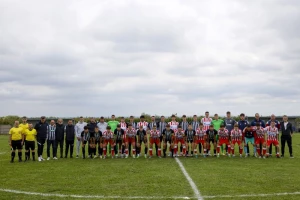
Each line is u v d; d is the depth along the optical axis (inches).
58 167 567.5
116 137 725.3
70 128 733.9
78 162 640.4
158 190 374.6
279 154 753.6
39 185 409.7
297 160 651.5
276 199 331.6
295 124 2306.8
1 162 652.1
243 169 525.0
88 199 338.0
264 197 339.9
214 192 362.9
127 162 631.2
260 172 494.6
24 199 339.0
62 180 442.0
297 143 1144.8
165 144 730.2
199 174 477.1
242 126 751.1
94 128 737.6
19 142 661.3
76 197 346.3
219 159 673.6
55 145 713.0
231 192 362.6
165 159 679.7
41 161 665.6
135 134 727.7
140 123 768.3
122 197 343.9
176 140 735.7
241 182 417.1
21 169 547.8
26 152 681.6
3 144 1193.4
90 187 394.9
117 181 430.0
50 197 347.6
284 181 423.5
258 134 712.4
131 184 409.4
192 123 782.5
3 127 2290.8
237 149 939.3
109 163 618.5
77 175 480.7
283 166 561.3
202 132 728.3
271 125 708.0
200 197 340.8
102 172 506.9
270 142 707.4
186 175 468.1
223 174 476.7
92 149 726.5
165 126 767.7
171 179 438.9
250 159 672.4
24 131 676.1
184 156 737.0
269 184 404.8
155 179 440.1
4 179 453.1
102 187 394.0
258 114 728.3
